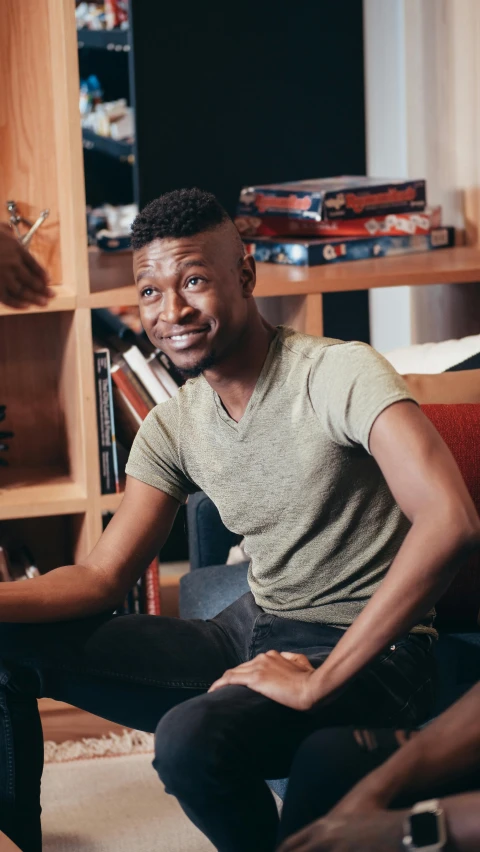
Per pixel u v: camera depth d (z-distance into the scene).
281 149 3.15
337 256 2.52
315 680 1.25
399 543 1.44
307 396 1.39
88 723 2.31
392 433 1.26
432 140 2.84
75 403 2.34
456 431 1.71
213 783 1.21
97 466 2.30
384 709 1.35
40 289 2.19
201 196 1.40
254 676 1.30
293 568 1.46
